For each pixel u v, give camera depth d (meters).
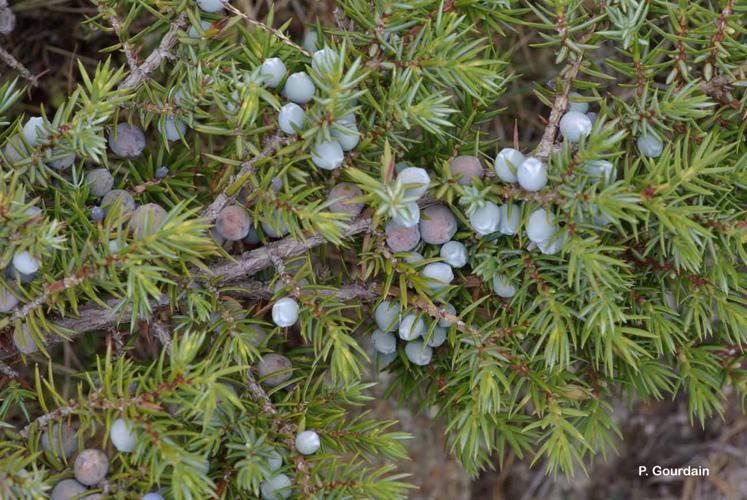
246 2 0.57
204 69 0.43
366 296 0.45
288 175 0.44
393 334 0.46
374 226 0.43
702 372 0.46
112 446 0.49
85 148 0.42
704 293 0.44
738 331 0.44
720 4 0.43
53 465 0.43
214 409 0.42
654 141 0.43
